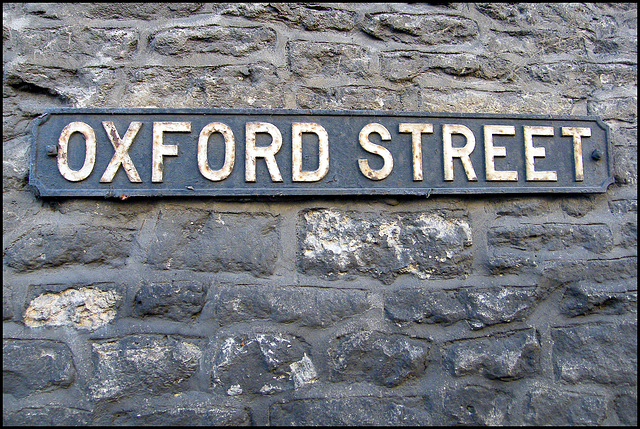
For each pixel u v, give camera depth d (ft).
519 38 5.71
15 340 4.35
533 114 5.22
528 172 5.10
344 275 4.80
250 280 4.69
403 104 5.26
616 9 5.97
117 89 4.94
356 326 4.69
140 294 4.55
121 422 4.28
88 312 4.49
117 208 4.69
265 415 4.44
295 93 5.12
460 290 4.90
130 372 4.38
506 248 5.06
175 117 4.75
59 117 4.65
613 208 5.33
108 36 5.05
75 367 4.35
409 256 4.90
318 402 4.49
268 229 4.80
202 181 4.68
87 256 4.58
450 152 5.01
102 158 4.63
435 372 4.69
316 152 4.84
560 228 5.16
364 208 4.94
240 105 5.01
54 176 4.56
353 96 5.19
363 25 5.41
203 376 4.46
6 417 4.17
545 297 4.99
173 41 5.08
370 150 4.90
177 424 4.33
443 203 5.05
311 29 5.32
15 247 4.53
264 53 5.18
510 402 4.70
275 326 4.61
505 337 4.85
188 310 4.57
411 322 4.76
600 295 5.02
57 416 4.21
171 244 4.67
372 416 4.49
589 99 5.66
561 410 4.73
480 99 5.42
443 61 5.45
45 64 4.91
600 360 4.89
